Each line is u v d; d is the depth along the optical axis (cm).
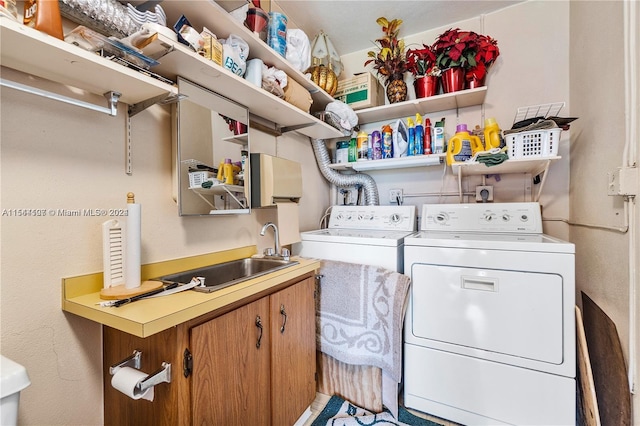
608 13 125
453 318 146
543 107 181
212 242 145
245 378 110
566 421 125
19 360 82
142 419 93
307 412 153
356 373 164
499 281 137
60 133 91
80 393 97
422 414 154
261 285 115
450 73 190
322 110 214
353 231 210
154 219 118
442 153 191
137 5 105
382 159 210
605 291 125
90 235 98
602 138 130
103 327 103
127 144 109
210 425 94
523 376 132
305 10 197
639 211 99
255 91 133
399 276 154
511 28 198
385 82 223
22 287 83
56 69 81
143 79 89
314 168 238
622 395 107
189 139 127
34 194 86
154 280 110
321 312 171
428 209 200
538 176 192
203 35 108
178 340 85
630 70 104
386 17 206
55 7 71
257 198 162
